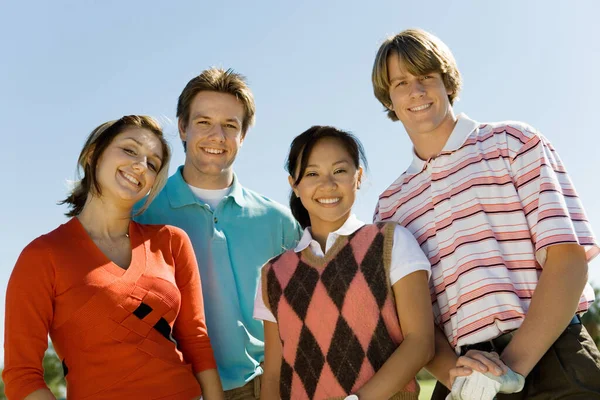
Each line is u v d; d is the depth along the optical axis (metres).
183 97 3.60
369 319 2.63
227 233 3.44
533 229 2.53
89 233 2.78
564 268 2.41
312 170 2.91
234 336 3.26
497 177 2.66
